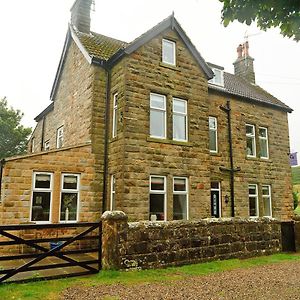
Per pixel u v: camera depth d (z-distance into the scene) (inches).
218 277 286.4
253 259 380.8
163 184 478.3
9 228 260.2
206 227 359.9
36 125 855.1
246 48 863.7
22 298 215.0
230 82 728.3
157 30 505.7
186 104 523.8
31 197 433.7
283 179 690.8
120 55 477.1
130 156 447.8
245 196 616.4
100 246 297.0
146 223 316.2
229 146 614.9
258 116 677.9
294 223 459.8
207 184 514.3
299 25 173.6
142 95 474.6
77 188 470.9
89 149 485.1
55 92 692.7
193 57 545.0
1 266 332.8
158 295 228.8
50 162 452.4
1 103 1257.4
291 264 354.0
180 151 495.2
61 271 300.4
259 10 172.6
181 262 331.0
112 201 471.5
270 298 224.5
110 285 251.3
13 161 427.8
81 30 624.4
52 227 276.2
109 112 502.6
